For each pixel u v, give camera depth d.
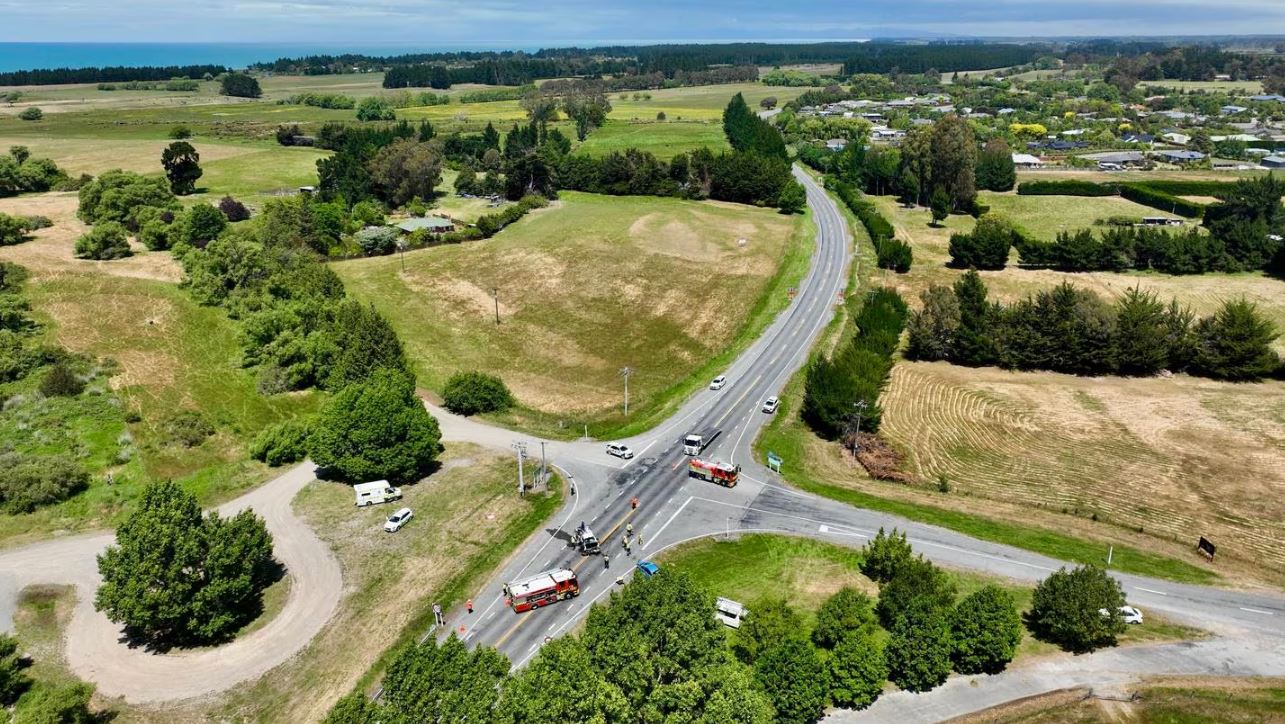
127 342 126.62
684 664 53.19
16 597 73.44
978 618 62.34
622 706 48.78
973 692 60.81
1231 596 70.50
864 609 64.50
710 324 140.12
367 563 78.06
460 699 47.34
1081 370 118.44
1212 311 137.88
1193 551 77.06
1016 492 88.12
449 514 85.75
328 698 62.03
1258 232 159.25
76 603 73.00
